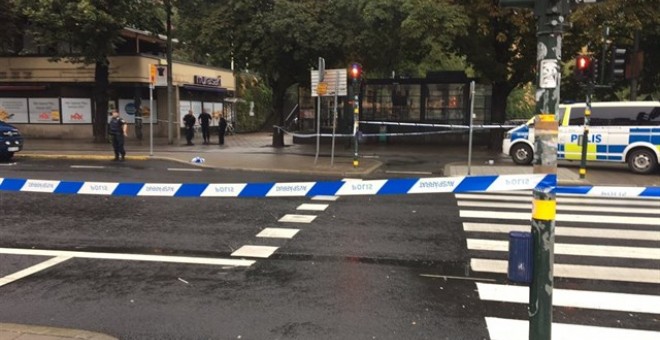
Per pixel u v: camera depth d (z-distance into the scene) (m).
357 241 7.77
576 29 20.30
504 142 18.91
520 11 19.34
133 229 8.48
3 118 30.34
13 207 10.22
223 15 22.00
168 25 25.78
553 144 3.40
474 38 20.98
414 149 24.42
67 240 7.80
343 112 27.25
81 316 5.02
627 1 18.39
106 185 6.73
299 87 27.61
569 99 28.94
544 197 3.39
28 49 31.62
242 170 17.02
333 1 21.22
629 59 18.55
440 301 5.37
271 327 4.75
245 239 7.87
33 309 5.19
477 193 12.39
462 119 26.70
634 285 5.90
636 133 16.41
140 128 29.80
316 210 10.12
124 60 29.52
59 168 16.80
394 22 19.69
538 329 3.45
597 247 7.48
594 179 15.30
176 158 19.69
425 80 26.80
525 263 3.45
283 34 20.91
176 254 7.08
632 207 10.73
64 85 29.94
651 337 4.56
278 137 25.05
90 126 30.53
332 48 21.53
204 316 5.00
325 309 5.16
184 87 33.97
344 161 18.97
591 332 4.66
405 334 4.59
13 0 24.39
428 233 8.26
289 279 6.06
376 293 5.60
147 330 4.70
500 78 22.50
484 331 4.66
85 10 22.22
